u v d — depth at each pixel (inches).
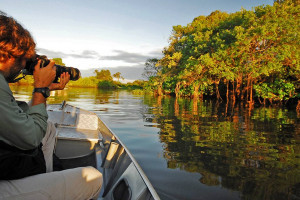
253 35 665.0
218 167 153.7
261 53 714.2
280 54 645.3
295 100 788.6
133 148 190.2
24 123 38.9
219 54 776.9
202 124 322.7
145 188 63.4
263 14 698.8
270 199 112.7
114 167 93.4
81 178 53.2
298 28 643.5
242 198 112.7
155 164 154.3
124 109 481.7
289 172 147.9
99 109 464.1
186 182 127.6
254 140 233.8
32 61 46.6
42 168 49.8
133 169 77.7
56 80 52.4
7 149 39.3
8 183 42.5
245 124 334.0
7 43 39.3
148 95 1213.1
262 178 137.9
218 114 451.5
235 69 767.1
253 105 743.1
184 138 232.1
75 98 767.7
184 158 169.2
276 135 261.3
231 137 245.0
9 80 44.9
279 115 466.6
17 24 42.4
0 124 36.3
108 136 128.6
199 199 110.1
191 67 887.7
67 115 161.6
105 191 84.1
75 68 57.0
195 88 1042.7
